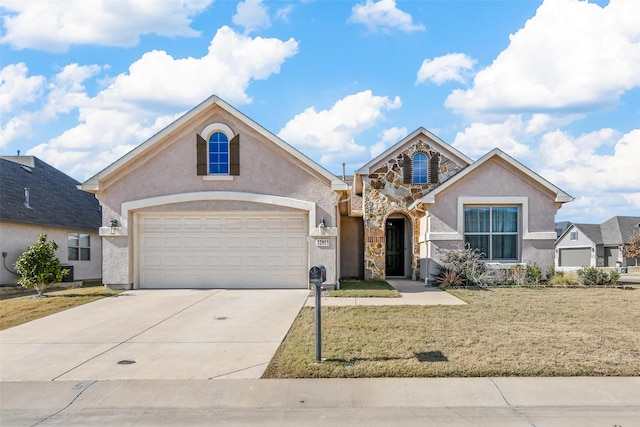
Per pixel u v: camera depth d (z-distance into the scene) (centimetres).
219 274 1569
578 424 579
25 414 630
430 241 1714
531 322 1038
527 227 1711
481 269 1666
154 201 1554
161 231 1581
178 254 1577
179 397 673
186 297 1404
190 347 892
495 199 1717
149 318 1137
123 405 655
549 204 1717
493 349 834
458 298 1370
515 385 695
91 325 1077
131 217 1568
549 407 632
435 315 1111
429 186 2003
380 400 655
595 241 4903
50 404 659
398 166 2016
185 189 1562
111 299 1385
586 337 911
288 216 1568
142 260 1580
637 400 648
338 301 1323
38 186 2261
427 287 1662
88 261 2389
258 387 701
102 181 1559
